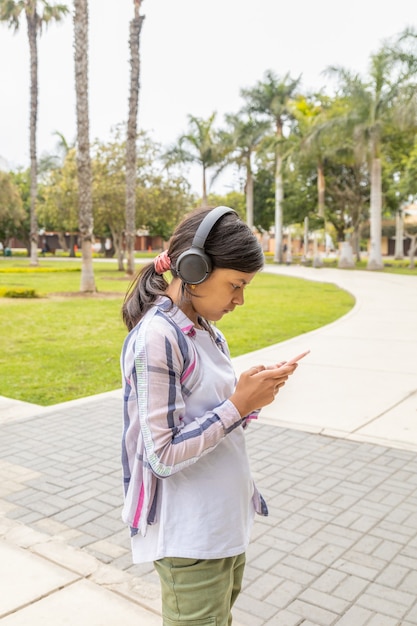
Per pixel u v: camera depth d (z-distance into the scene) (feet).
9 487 13.04
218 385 5.18
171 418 4.83
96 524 11.35
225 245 4.89
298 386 21.58
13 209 141.79
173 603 5.22
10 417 18.21
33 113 114.11
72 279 84.79
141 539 5.32
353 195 133.59
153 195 96.73
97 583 9.37
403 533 10.96
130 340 5.15
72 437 16.34
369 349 28.55
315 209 144.87
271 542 10.64
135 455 5.32
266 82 133.08
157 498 5.18
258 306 50.37
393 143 114.32
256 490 5.88
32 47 109.29
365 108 104.83
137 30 74.54
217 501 5.09
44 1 107.55
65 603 8.84
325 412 18.40
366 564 9.92
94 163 96.84
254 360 26.11
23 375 24.66
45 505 12.15
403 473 13.74
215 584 5.13
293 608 8.75
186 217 5.24
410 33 90.43
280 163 130.41
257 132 133.28
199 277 4.91
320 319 41.93
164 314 5.08
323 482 13.23
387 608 8.75
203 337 5.27
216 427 4.81
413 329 34.71
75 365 26.63
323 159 125.59
